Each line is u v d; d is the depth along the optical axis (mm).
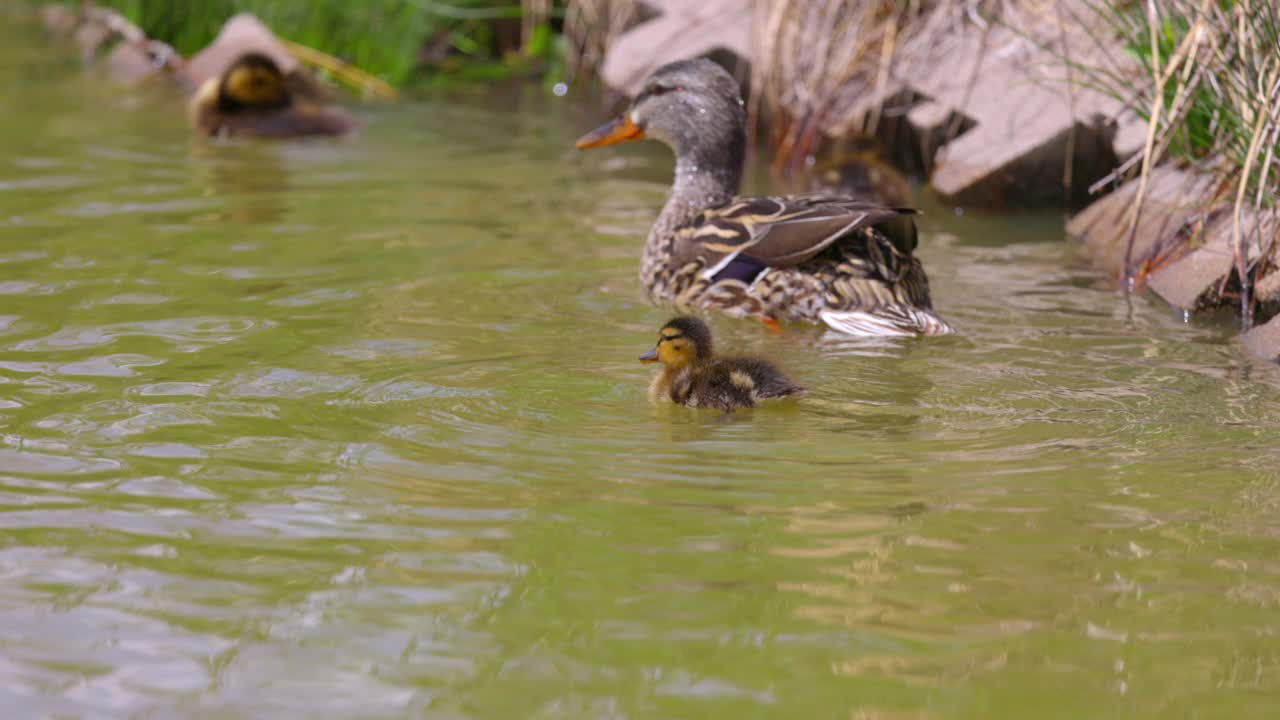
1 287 8555
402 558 5207
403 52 16391
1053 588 5027
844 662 4570
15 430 6332
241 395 6805
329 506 5617
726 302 8547
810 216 8492
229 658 4594
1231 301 8516
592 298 8719
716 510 5598
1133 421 6605
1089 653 4637
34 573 5102
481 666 4547
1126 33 10219
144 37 17172
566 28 16531
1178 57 9188
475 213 10852
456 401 6789
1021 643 4691
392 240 9953
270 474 5910
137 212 10555
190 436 6297
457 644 4664
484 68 16953
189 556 5230
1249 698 4383
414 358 7426
